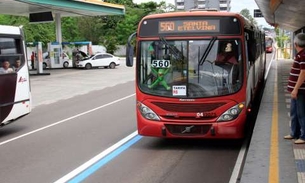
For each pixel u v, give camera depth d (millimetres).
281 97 14273
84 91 21531
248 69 8969
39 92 21438
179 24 8461
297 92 7559
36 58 35250
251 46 9367
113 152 8547
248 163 6715
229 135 8164
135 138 9844
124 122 12109
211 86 8227
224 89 8188
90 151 8688
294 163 6645
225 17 8352
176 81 8336
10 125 12344
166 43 8469
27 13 39875
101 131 10828
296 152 7246
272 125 9445
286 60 43031
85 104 16594
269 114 10844
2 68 10719
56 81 27359
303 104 7633
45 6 33594
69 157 8242
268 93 15484
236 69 8234
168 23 8500
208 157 8008
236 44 8281
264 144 7824
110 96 19047
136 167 7418
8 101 10898
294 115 8016
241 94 8195
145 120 8492
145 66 8555
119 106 15688
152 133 8461
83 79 28688
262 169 6387
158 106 8406
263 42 20906
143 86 8547
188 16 8430
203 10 9320
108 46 68500
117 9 42250
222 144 9031
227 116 8156
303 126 7715
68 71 36781
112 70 37875
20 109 11406
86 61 39656
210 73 8250
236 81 8211
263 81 20672
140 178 6770
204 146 8898
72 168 7449
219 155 8141
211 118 8203
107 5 40156
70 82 26562
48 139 10102
